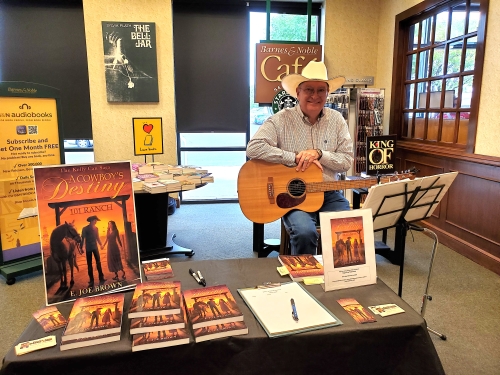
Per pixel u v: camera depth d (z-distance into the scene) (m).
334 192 2.62
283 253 2.67
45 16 4.27
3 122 2.63
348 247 1.38
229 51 4.65
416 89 3.99
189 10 4.50
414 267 2.95
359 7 4.51
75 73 4.41
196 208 4.81
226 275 1.47
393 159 2.96
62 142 2.90
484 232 2.97
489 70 2.87
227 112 4.79
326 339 1.12
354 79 4.20
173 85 4.38
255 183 2.41
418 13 3.76
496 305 2.38
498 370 1.80
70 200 1.28
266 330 1.11
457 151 3.23
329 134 2.55
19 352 1.00
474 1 3.09
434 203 1.93
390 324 1.16
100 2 4.08
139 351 1.03
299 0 4.56
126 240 1.37
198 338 1.05
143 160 4.45
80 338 1.04
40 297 2.52
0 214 2.72
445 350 1.94
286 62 4.45
